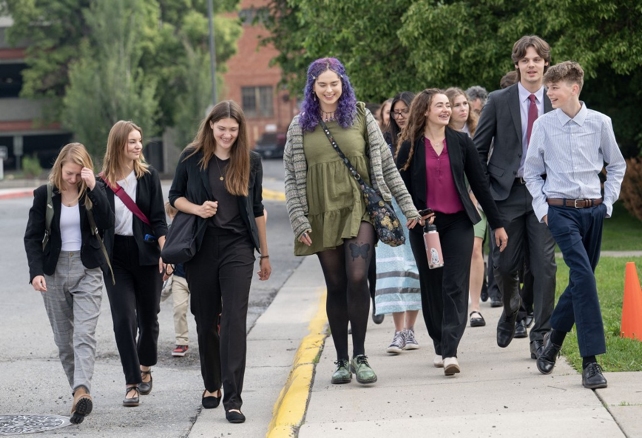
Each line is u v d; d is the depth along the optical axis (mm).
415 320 19125
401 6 39969
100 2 111625
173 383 17078
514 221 15633
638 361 14852
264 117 164875
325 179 14453
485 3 38469
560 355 15734
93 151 108938
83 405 14000
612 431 11398
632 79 41312
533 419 12125
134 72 114625
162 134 127625
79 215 14609
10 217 56969
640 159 40844
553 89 13719
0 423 14375
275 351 19672
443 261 15188
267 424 13930
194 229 13750
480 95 21234
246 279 13875
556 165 13859
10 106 126375
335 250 14773
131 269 15195
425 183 15156
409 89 40625
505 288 16047
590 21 36250
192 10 123375
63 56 120125
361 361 14703
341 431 12242
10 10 118625
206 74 116688
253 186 14078
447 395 13750
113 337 21484
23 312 25172
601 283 23078
